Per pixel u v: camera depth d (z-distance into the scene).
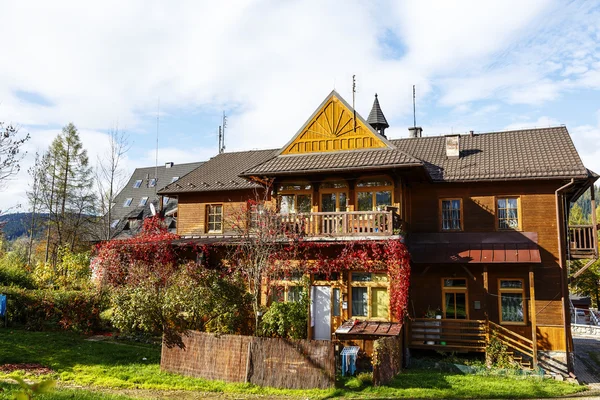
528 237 19.33
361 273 18.20
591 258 19.19
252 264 17.95
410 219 20.92
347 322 17.34
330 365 13.02
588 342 26.36
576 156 19.83
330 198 20.06
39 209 43.34
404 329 17.50
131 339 18.56
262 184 22.17
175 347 14.41
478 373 16.67
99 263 21.84
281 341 13.36
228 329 16.67
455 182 20.25
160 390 12.68
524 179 19.17
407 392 13.16
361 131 19.62
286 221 18.58
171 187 25.73
